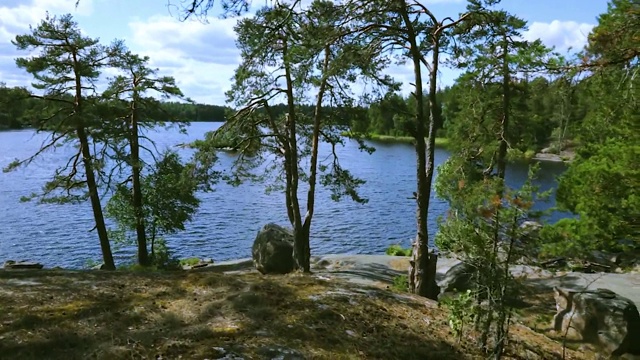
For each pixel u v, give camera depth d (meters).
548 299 12.15
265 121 18.03
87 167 18.91
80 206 38.62
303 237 17.16
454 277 12.75
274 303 6.12
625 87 7.10
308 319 5.69
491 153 18.55
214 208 39.41
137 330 5.04
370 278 17.19
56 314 5.42
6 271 7.52
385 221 34.50
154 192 20.91
